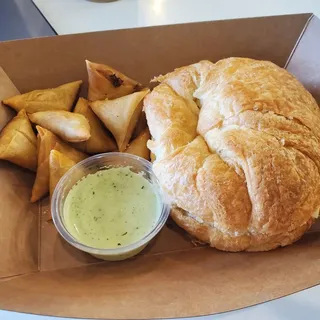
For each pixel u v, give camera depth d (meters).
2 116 0.17
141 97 0.18
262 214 0.14
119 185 0.17
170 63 0.20
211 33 0.20
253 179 0.14
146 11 0.22
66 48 0.19
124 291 0.13
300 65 0.20
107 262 0.15
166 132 0.16
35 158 0.17
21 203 0.17
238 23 0.19
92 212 0.16
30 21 0.21
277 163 0.14
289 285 0.12
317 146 0.15
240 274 0.13
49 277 0.14
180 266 0.15
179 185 0.15
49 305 0.12
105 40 0.19
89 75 0.18
